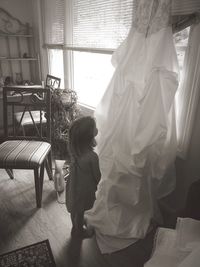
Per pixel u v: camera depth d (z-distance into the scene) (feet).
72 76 8.91
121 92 4.70
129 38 4.66
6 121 6.34
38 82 11.02
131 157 4.45
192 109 4.57
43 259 4.37
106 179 4.64
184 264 2.16
